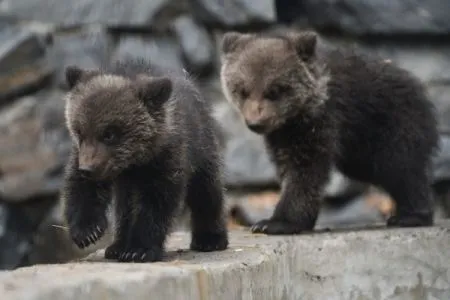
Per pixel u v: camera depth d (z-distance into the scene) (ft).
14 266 61.16
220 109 63.21
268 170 62.39
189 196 36.81
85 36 63.62
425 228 44.78
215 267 31.48
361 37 68.69
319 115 45.73
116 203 34.58
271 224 44.42
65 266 29.76
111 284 26.84
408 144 47.93
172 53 64.03
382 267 41.37
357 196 63.10
